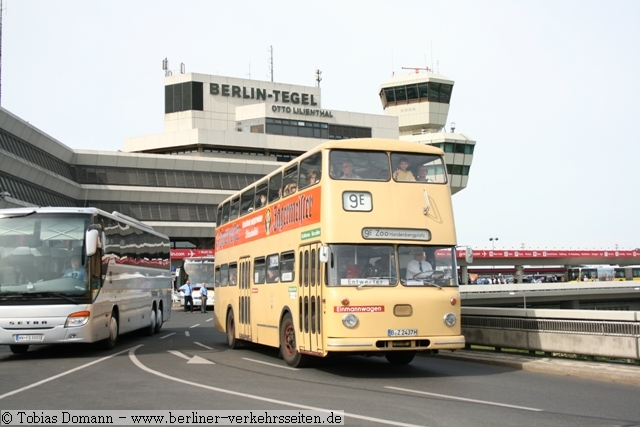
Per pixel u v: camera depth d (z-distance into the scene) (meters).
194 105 93.94
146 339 25.61
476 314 18.42
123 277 21.98
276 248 17.17
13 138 67.44
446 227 14.50
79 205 82.31
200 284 53.75
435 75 108.12
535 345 16.33
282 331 16.41
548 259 98.62
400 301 13.69
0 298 17.39
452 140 105.88
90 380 13.52
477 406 10.27
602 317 14.56
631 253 104.38
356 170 14.22
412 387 12.43
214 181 90.38
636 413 9.71
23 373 14.94
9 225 17.94
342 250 13.73
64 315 17.58
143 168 87.19
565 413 9.70
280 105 95.50
